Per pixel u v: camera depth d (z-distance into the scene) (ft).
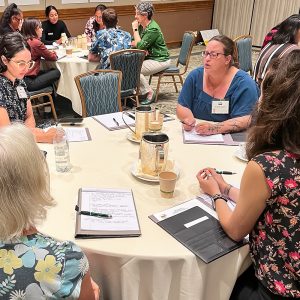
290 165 3.69
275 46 10.03
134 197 4.97
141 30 17.13
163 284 4.11
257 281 4.32
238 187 5.23
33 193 2.88
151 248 4.07
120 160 5.96
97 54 13.99
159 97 17.33
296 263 3.87
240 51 16.43
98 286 4.11
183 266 4.00
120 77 9.39
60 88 14.21
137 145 6.51
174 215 4.61
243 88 7.55
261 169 3.70
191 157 6.12
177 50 26.81
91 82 9.05
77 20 21.76
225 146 6.57
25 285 2.74
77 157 6.01
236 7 27.30
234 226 4.12
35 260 2.80
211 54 7.34
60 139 5.85
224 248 4.12
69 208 4.69
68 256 2.88
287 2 25.16
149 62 15.90
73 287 2.87
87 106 9.16
